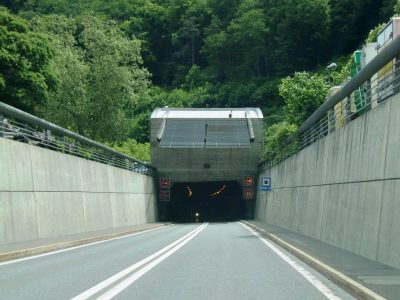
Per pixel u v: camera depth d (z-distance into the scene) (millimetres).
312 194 25562
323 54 112312
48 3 106000
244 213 72938
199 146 55531
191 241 24172
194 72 133000
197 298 9023
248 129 56594
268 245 21469
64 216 27953
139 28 140500
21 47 39406
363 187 16016
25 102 40188
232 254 17391
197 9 145500
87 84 55562
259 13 123750
